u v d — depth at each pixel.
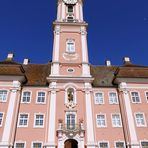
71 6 48.53
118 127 34.31
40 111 35.06
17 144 32.12
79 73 38.66
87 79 37.56
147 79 38.34
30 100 36.06
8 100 34.91
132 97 36.84
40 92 37.06
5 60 43.12
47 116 34.59
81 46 41.75
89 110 34.94
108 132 33.72
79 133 32.66
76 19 45.53
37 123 34.06
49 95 36.50
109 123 34.56
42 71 42.94
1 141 31.23
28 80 39.06
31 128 33.38
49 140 31.95
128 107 35.28
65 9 47.44
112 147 32.59
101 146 32.66
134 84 37.81
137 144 31.98
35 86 37.56
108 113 35.56
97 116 35.25
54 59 39.75
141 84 37.97
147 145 32.56
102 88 38.12
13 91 35.66
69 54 40.62
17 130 33.12
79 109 35.09
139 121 34.75
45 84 38.00
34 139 32.50
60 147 31.52
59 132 32.47
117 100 37.09
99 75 42.44
